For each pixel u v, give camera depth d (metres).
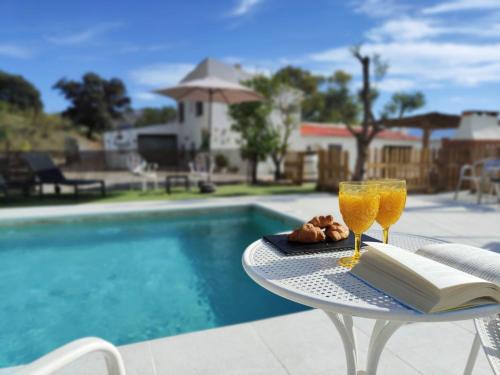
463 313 0.94
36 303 3.77
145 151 19.41
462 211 7.09
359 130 20.70
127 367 2.06
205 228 6.65
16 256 5.16
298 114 15.99
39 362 0.82
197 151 18.41
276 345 2.30
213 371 2.03
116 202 8.09
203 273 4.60
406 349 2.23
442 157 10.54
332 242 1.59
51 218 6.40
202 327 3.29
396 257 1.10
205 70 18.30
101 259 5.07
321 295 1.07
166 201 7.99
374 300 1.03
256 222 7.11
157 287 4.18
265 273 1.26
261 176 17.08
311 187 12.04
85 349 0.90
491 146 10.35
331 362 2.11
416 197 9.25
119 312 3.57
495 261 1.20
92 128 42.66
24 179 10.33
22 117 38.31
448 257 1.29
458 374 1.98
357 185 1.30
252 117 13.36
